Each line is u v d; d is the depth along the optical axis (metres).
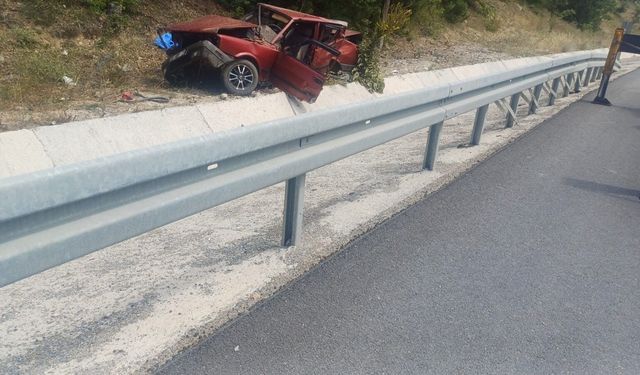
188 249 4.44
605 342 3.18
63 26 12.87
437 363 2.92
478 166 6.68
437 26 25.75
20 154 7.71
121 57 13.05
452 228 4.73
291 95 12.41
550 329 3.28
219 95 11.70
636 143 8.40
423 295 3.60
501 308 3.48
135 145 9.09
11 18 12.35
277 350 2.96
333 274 3.84
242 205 5.93
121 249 4.62
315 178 6.75
